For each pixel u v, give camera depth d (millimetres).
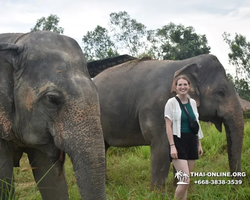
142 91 5188
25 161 6383
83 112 2582
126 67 5617
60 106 2631
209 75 5309
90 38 30125
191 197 4262
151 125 4938
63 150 2617
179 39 27938
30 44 2844
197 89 5211
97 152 2500
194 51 26547
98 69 10945
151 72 5289
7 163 3014
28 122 2799
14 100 2855
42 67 2729
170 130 3531
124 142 5516
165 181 4750
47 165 3281
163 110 4914
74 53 2863
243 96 26516
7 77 2861
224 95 5316
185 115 3529
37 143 2832
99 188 2439
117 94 5402
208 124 11102
